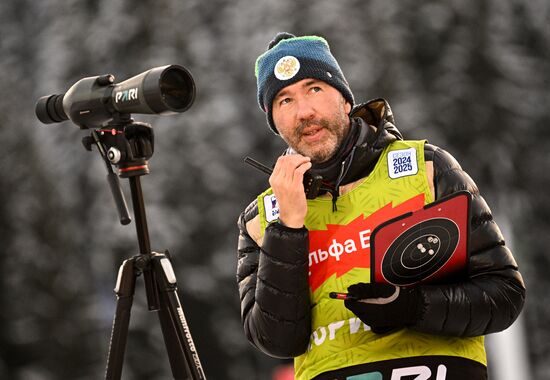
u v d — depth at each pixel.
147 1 65.94
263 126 63.56
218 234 60.19
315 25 63.03
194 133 62.00
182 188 60.62
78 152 62.47
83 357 51.25
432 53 65.88
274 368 57.75
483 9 67.31
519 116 66.75
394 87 62.53
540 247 65.25
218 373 58.16
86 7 67.88
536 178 66.94
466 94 65.06
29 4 76.81
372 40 62.81
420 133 62.50
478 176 64.88
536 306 60.81
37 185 54.22
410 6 65.44
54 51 67.50
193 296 58.69
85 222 60.09
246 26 64.75
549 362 57.53
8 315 51.31
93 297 53.59
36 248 52.56
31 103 69.62
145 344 50.88
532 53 72.19
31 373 50.28
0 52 74.94
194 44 65.06
